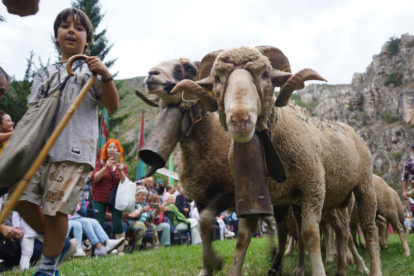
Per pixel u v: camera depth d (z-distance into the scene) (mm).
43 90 3078
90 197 7984
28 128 2809
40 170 2979
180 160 4758
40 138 2824
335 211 5336
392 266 5656
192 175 4609
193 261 5984
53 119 3006
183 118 4395
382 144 90188
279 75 3357
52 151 2912
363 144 5363
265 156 3494
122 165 7320
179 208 10688
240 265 3738
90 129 3072
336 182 4590
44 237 2930
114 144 7668
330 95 108438
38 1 2377
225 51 3277
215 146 4570
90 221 6660
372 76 106562
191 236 10148
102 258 6020
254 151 3355
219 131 4633
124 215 8094
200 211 4695
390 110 97000
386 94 98938
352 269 5719
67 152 2904
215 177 4520
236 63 3199
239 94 2928
